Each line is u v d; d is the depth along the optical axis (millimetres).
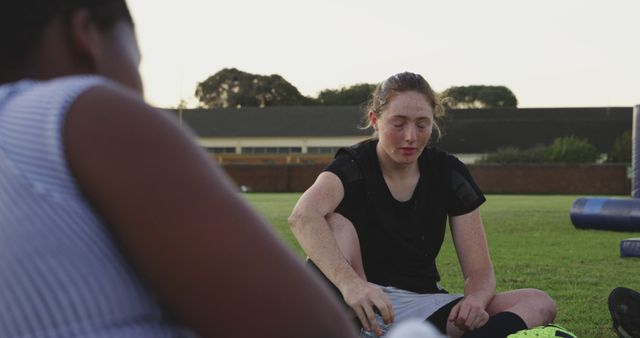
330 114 68188
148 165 905
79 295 908
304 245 3119
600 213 13180
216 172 955
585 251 9773
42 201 913
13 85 999
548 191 40406
